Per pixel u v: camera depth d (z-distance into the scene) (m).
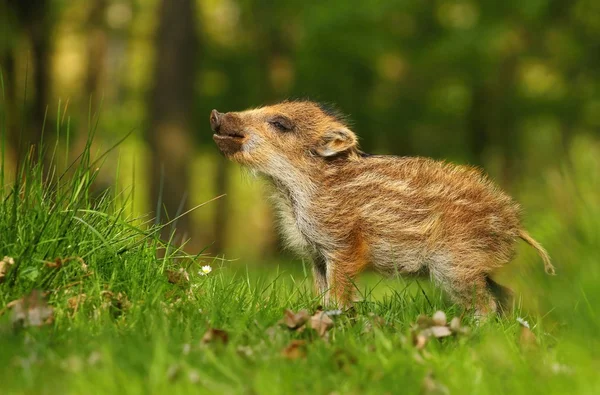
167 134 33.88
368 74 39.16
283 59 39.81
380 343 8.29
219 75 42.25
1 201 9.95
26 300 8.46
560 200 11.48
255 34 41.00
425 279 11.94
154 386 6.83
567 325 9.41
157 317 8.76
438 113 41.16
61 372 7.14
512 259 11.86
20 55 33.00
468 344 8.62
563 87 40.22
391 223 11.70
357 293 11.85
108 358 7.14
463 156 42.97
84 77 42.06
